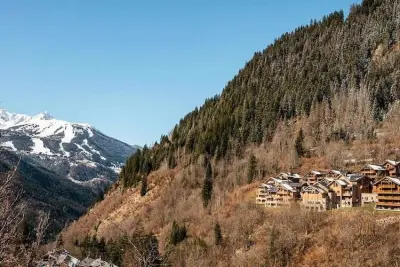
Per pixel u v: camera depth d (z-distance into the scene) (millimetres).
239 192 170125
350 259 95562
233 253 118000
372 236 101125
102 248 131125
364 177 136375
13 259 21609
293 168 179750
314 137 197625
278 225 120875
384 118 191625
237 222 134750
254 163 183500
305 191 141000
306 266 101250
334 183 138125
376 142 177250
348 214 118562
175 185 193625
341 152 174625
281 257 107062
